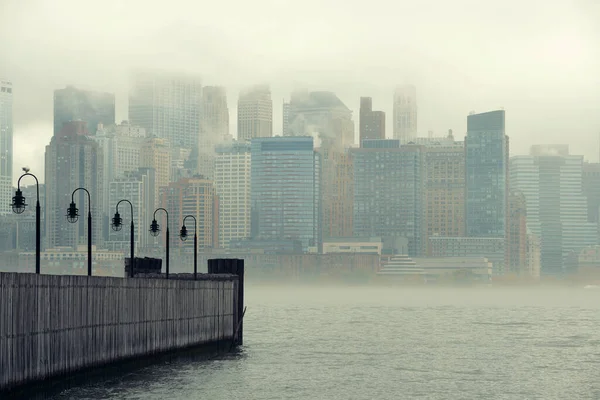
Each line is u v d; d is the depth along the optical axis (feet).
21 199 258.98
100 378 289.94
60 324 258.57
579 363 462.19
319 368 416.87
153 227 396.37
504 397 341.21
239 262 461.78
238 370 377.50
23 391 233.55
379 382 373.40
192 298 387.14
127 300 314.55
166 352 355.56
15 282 228.43
